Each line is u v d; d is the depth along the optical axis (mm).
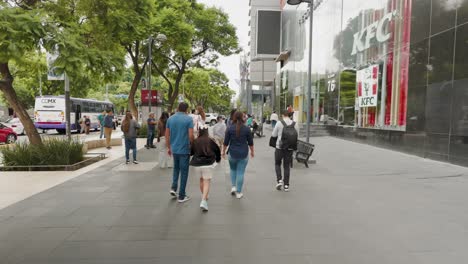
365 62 18047
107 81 9703
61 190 6906
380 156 12898
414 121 13062
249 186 7477
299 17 35375
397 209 5652
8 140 19094
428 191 7008
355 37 19453
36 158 9648
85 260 3629
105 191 6836
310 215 5289
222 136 11648
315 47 29078
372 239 4285
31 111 51281
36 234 4379
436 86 11641
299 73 35031
